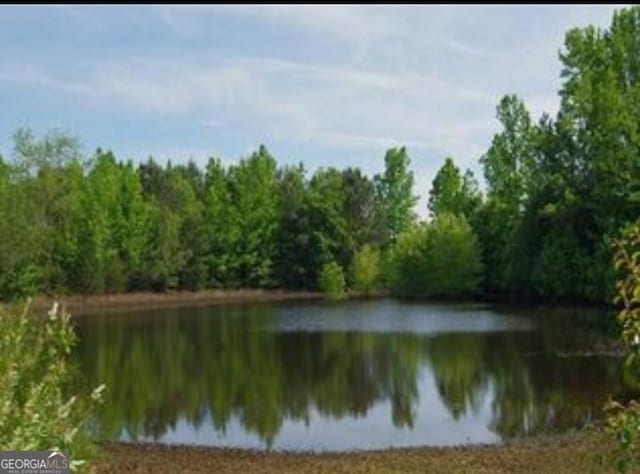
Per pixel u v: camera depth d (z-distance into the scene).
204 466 15.11
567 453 15.20
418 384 24.98
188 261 80.69
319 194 86.62
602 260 48.75
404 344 35.19
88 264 69.25
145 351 34.50
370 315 51.62
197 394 24.06
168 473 14.50
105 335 41.56
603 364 26.91
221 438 18.30
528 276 56.25
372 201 90.06
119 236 74.06
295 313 55.12
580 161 53.16
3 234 55.03
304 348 34.75
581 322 42.03
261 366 29.64
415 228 77.25
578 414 19.45
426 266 70.19
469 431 18.41
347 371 28.00
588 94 51.25
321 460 15.58
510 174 67.88
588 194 51.97
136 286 75.81
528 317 46.59
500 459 15.08
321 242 84.69
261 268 84.62
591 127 51.31
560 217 51.66
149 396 23.70
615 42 53.12
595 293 50.47
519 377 25.22
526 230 55.91
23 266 56.59
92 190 70.69
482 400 22.02
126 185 75.00
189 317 53.47
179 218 79.94
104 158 75.00
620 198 48.09
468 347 33.25
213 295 79.88
